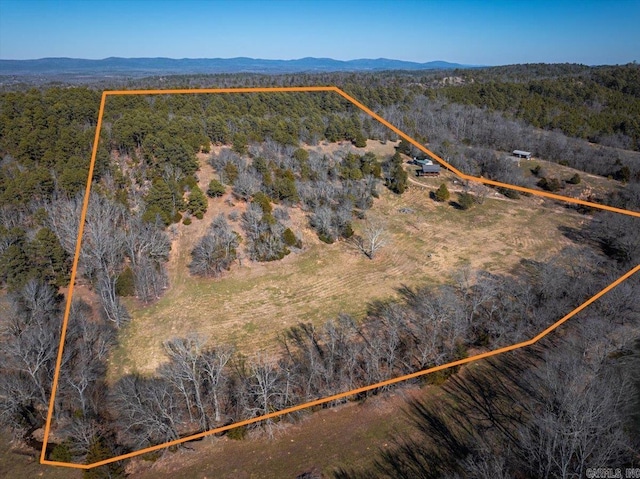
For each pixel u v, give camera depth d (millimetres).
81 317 42062
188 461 31531
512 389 36719
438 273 54656
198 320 45531
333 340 38562
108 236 49125
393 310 46875
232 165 66812
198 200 58969
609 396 29938
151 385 34875
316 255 57906
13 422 33562
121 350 41500
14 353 34938
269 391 35594
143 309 46750
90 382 37188
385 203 73062
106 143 66812
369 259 57969
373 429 33844
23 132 63406
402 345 41812
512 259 57969
